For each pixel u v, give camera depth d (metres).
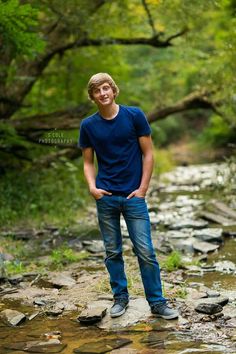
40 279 6.36
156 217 10.33
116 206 4.77
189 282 5.95
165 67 18.55
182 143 33.31
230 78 13.08
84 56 15.12
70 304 5.35
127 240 8.27
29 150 12.33
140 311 4.95
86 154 4.87
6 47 10.09
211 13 14.50
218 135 27.08
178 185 15.88
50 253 7.72
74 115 12.02
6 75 11.85
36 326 4.79
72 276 6.42
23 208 10.51
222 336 4.34
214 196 12.71
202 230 8.45
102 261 7.14
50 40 12.81
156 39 13.12
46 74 15.42
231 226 9.19
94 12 12.72
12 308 5.33
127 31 14.25
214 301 5.08
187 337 4.35
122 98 16.59
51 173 12.29
